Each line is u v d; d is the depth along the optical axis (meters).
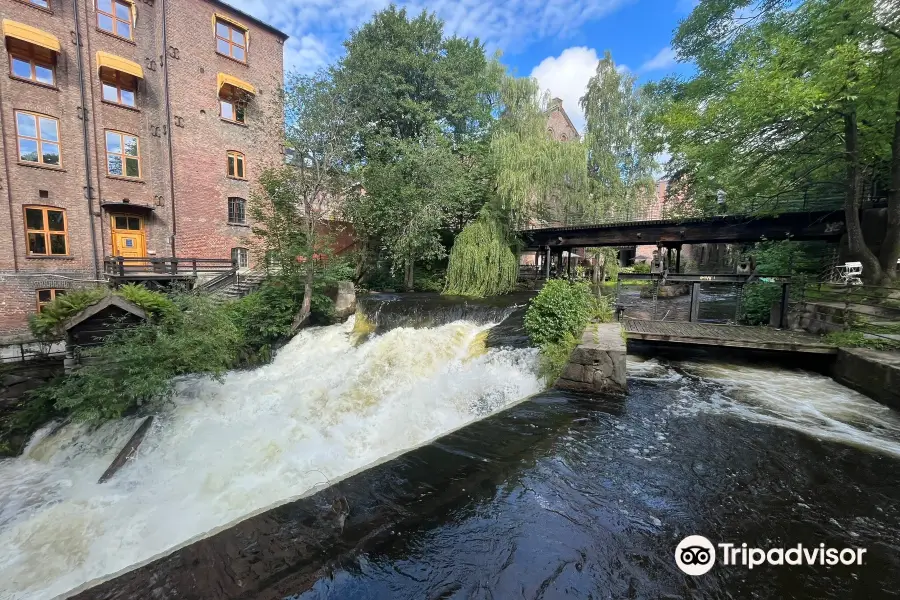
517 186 16.14
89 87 14.38
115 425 6.94
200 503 4.78
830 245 15.46
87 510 4.76
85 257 14.40
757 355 8.94
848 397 6.18
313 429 6.50
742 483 3.56
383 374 8.26
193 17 16.73
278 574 2.09
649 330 8.80
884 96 9.84
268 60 19.34
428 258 17.20
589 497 3.20
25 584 3.73
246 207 18.75
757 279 10.34
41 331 7.58
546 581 2.22
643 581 2.29
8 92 12.81
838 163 12.29
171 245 16.34
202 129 17.16
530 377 6.97
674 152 15.31
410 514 2.77
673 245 19.12
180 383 8.25
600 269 27.50
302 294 12.09
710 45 15.23
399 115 19.08
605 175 27.00
